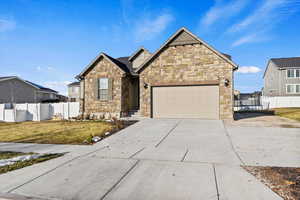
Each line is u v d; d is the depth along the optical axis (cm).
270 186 367
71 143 788
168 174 436
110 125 1157
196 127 1015
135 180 408
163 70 1360
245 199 322
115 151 645
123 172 454
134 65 1817
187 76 1316
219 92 1259
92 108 1548
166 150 641
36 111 1706
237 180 396
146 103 1390
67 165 511
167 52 1355
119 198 336
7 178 431
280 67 3075
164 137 832
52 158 579
